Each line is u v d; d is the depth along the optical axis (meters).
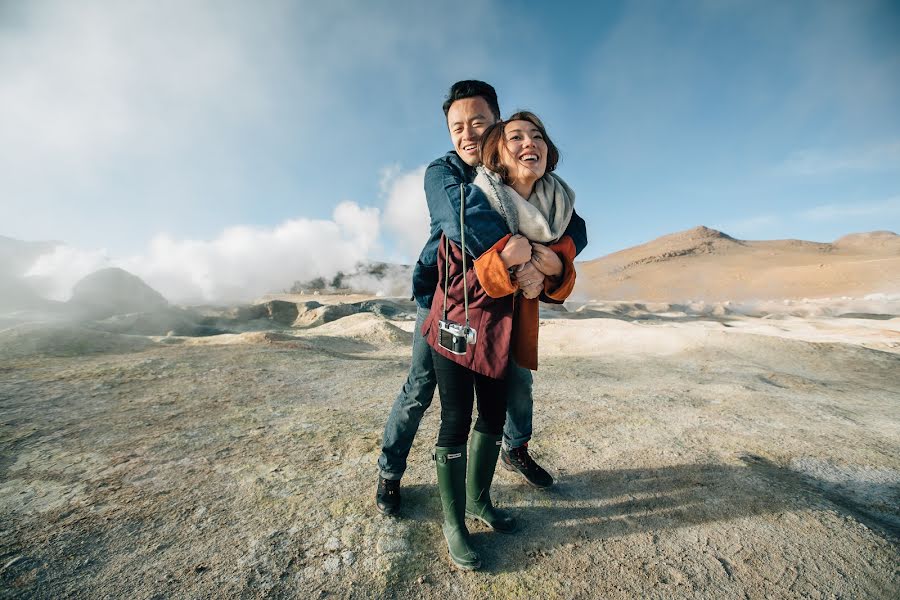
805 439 3.17
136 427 3.32
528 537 1.86
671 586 1.57
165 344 8.59
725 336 10.12
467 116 1.90
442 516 2.00
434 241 1.78
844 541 1.84
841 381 6.61
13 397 4.08
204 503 2.09
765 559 1.72
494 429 1.78
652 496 2.22
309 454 2.76
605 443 3.01
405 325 18.30
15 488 2.23
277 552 1.70
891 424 3.81
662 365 7.78
